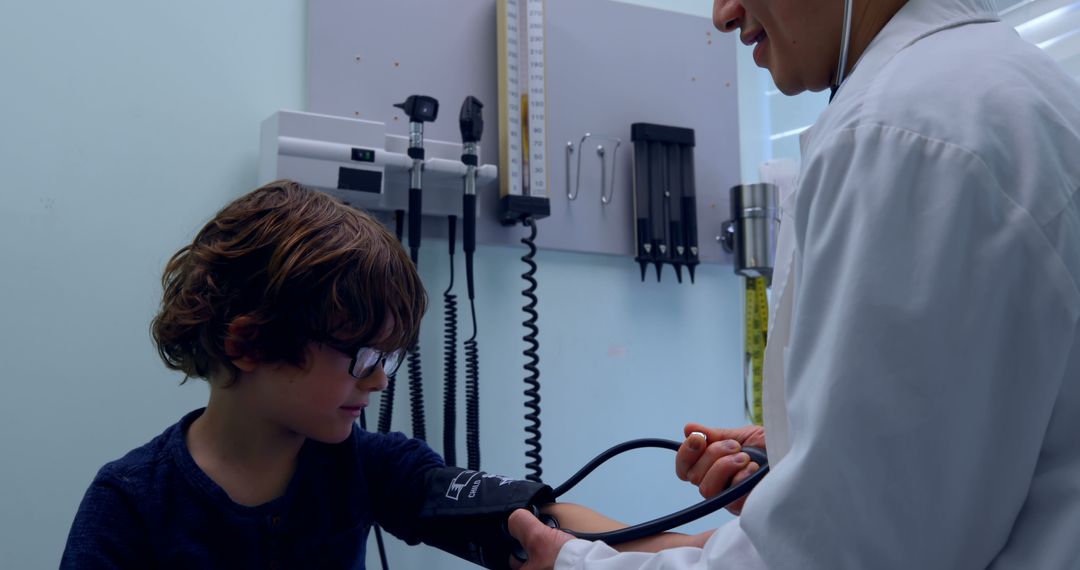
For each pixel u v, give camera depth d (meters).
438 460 1.08
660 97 2.04
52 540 1.41
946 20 0.71
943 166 0.57
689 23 2.11
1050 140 0.58
